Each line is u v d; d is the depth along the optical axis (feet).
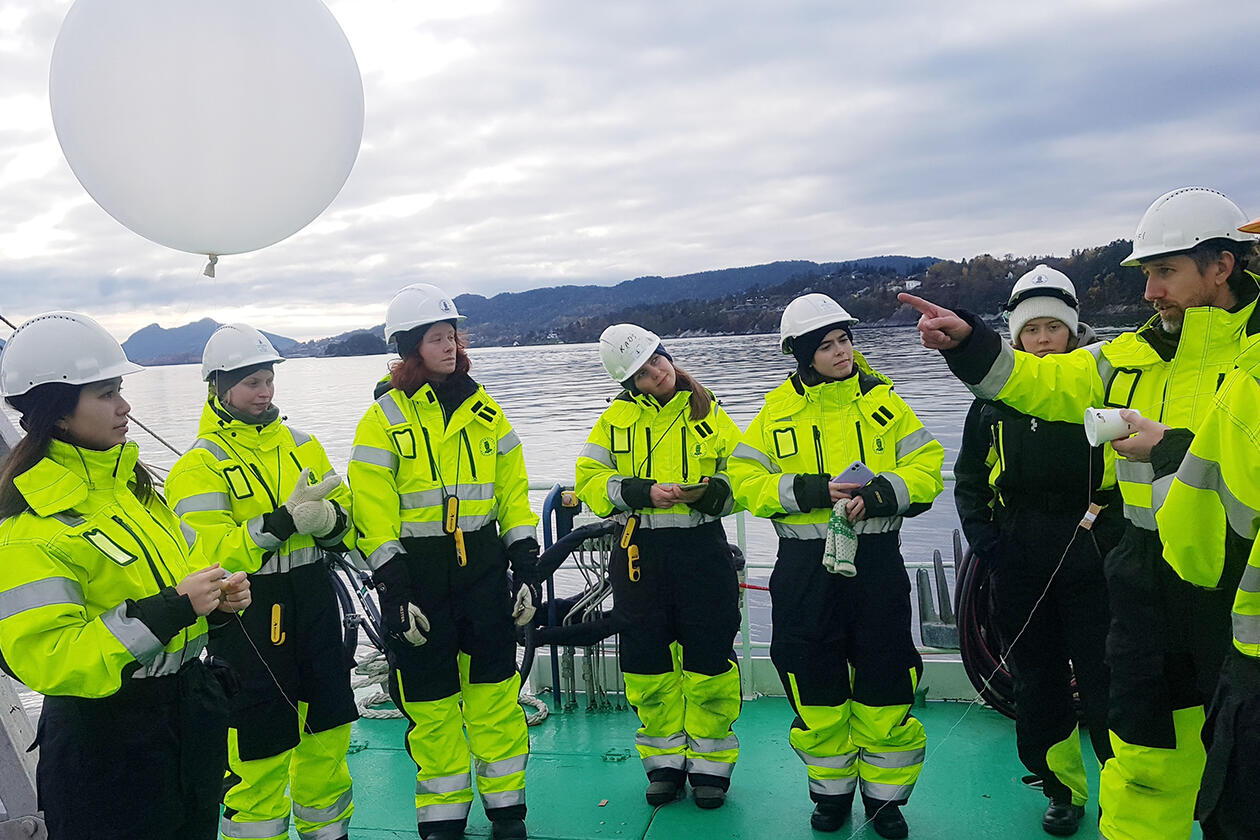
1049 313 11.08
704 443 12.19
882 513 10.52
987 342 7.97
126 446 7.79
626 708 15.79
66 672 6.79
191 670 7.93
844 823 11.69
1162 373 7.93
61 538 7.11
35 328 7.38
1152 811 8.23
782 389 11.75
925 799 12.12
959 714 14.56
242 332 10.62
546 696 16.60
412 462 11.27
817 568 11.09
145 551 7.63
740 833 11.69
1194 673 7.73
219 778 8.02
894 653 10.99
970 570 13.42
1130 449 7.17
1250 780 6.07
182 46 7.54
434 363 11.28
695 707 12.45
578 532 14.87
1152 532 7.84
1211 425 6.38
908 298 8.16
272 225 8.69
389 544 10.97
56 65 8.02
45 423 7.25
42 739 7.41
